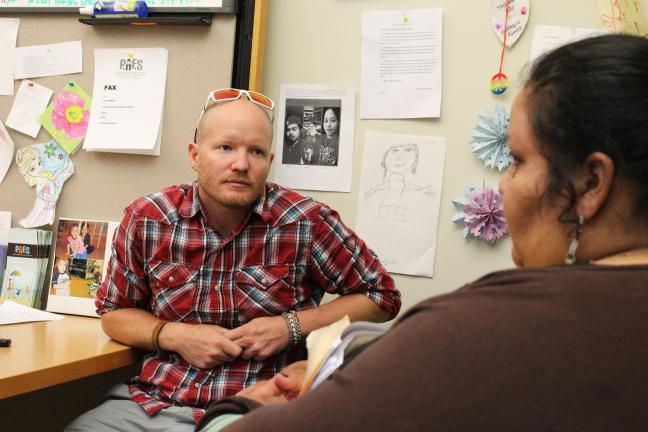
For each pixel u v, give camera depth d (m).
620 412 0.40
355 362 0.46
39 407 1.61
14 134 1.60
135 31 1.53
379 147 1.49
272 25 1.55
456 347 0.42
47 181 1.58
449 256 1.46
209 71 1.48
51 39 1.58
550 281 0.45
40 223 1.57
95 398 1.60
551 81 0.51
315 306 1.27
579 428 0.40
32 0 1.59
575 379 0.41
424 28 1.47
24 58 1.60
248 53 1.47
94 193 1.55
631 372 0.41
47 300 1.53
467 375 0.41
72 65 1.57
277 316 1.19
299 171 1.53
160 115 1.50
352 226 1.50
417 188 1.47
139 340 1.18
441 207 1.47
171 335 1.16
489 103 1.44
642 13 1.38
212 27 1.48
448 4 1.46
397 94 1.48
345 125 1.51
